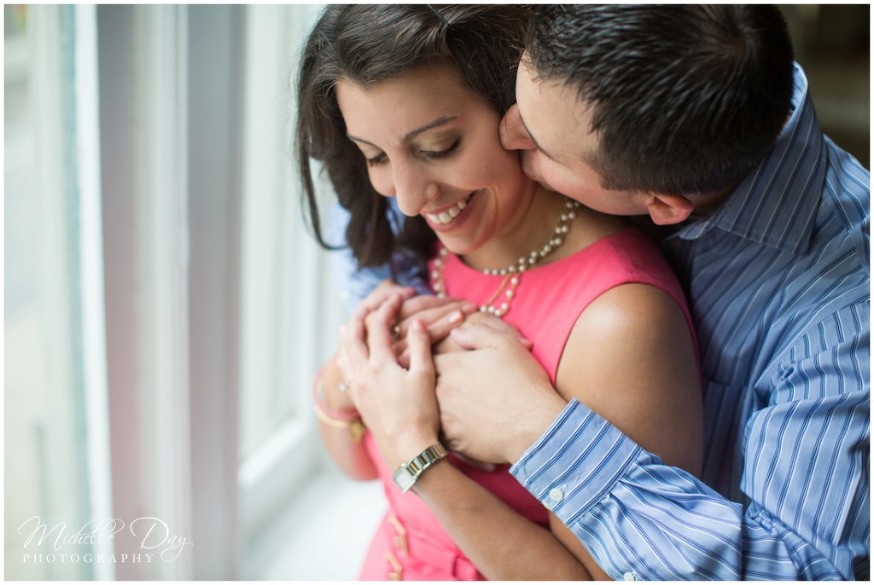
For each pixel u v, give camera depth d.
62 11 1.00
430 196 0.81
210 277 1.17
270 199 1.60
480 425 0.85
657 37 0.63
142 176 1.08
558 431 0.79
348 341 0.98
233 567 1.38
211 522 1.30
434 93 0.75
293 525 1.68
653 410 0.81
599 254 0.87
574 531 0.80
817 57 2.57
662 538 0.76
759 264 0.87
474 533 0.85
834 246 0.82
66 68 1.01
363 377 0.93
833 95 2.49
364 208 1.00
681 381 0.82
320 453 1.84
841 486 0.75
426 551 0.99
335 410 1.09
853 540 0.75
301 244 1.67
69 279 1.09
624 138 0.66
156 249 1.11
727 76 0.63
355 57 0.74
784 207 0.81
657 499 0.77
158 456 1.19
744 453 0.84
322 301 1.73
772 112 0.66
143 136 1.06
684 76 0.63
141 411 1.16
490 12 0.74
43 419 1.14
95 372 1.09
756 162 0.72
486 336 0.90
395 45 0.73
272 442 1.71
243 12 1.13
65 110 1.02
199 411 1.21
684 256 0.93
